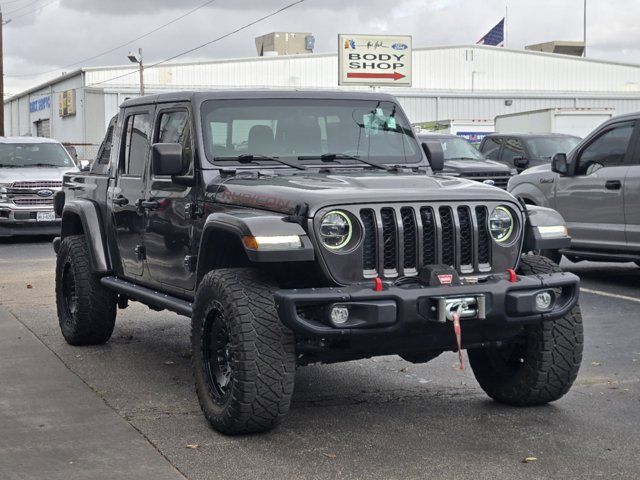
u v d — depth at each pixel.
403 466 5.00
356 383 6.85
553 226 5.83
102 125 57.16
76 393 6.59
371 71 56.16
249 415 5.30
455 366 7.38
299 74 59.97
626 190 10.73
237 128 6.45
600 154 11.17
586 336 8.43
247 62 59.00
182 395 6.52
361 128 6.82
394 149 6.86
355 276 5.27
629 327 8.83
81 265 7.91
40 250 16.73
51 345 8.25
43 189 17.91
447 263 5.50
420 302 5.20
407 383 6.84
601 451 5.23
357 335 5.18
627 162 10.82
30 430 5.70
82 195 8.31
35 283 12.27
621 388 6.62
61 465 5.06
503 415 5.96
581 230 11.38
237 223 5.33
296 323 5.05
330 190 5.41
